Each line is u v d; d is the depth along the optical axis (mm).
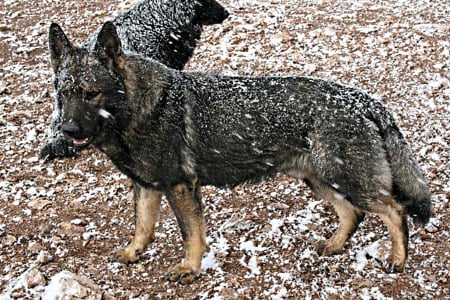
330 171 2646
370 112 2660
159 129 2611
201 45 4438
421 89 3848
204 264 2818
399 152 2680
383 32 4480
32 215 3102
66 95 2533
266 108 2666
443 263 2811
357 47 4301
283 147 2689
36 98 3924
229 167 2730
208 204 3139
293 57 4246
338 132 2619
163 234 2982
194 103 2674
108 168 3395
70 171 3377
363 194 2662
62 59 2559
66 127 2506
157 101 2611
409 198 2717
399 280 2746
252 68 4156
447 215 3023
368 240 2924
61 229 3010
